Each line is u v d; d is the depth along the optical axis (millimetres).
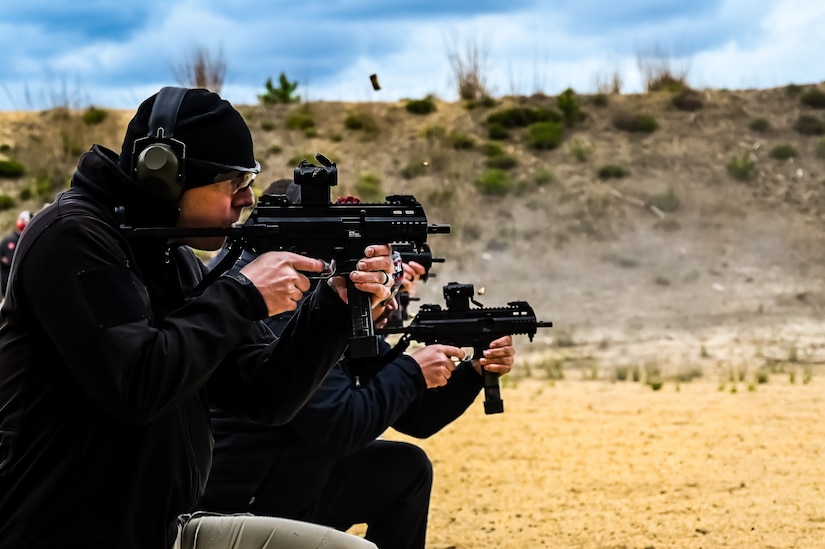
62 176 22141
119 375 1854
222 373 2318
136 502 1978
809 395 8328
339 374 2941
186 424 2076
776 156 21938
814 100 24297
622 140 23328
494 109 25594
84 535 1949
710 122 23891
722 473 5645
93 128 24500
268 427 2914
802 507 4910
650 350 11977
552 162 22453
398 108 25875
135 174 2064
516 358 11555
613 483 5500
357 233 2174
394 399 3006
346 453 2934
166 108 2098
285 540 2242
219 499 2928
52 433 1942
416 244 2219
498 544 4473
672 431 6871
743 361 10969
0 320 1998
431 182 21453
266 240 2158
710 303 14648
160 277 2156
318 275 2213
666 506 5000
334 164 2207
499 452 6348
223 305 1996
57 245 1901
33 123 24500
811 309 14055
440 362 3100
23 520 1940
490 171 21406
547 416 7551
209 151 2107
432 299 14852
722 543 4387
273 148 23422
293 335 2230
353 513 3174
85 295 1882
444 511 5051
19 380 1942
